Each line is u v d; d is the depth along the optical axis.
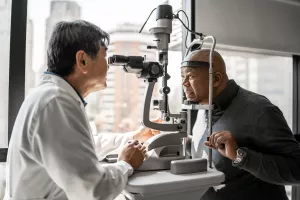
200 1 1.79
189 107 0.95
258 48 2.02
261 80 2.16
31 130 0.70
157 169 0.82
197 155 1.22
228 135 0.91
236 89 1.15
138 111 1.66
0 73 1.45
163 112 0.93
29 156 0.71
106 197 0.68
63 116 0.69
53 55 0.81
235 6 1.92
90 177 0.67
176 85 1.70
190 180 0.72
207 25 1.81
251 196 1.05
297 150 0.96
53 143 0.66
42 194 0.76
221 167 1.05
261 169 0.90
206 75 1.01
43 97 0.72
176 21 1.73
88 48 0.79
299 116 2.42
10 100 1.45
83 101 0.88
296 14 2.20
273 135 0.97
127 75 1.63
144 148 0.84
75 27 0.79
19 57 1.46
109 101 1.64
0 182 1.42
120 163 0.77
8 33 1.46
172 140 0.87
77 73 0.82
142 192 0.66
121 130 1.66
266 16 2.05
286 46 2.15
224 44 1.87
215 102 1.11
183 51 1.72
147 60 0.87
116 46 1.64
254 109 1.03
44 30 1.53
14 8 1.44
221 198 1.06
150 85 0.87
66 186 0.67
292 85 2.37
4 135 1.46
